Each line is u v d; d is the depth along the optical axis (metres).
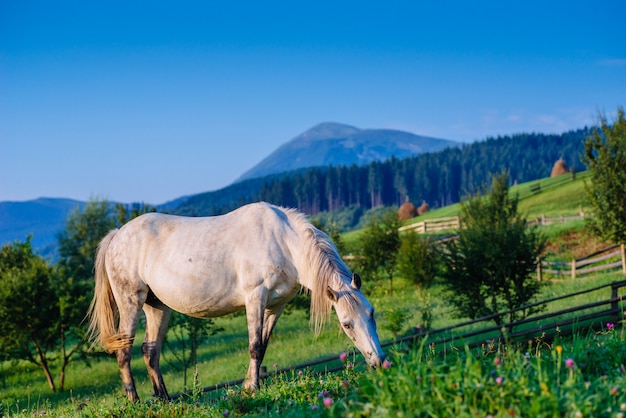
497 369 3.89
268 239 7.52
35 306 19.38
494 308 16.94
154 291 8.05
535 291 16.83
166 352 24.06
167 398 8.05
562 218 40.88
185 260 7.67
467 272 17.05
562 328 13.01
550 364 4.34
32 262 21.31
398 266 31.30
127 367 8.18
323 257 7.14
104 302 8.62
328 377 5.93
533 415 3.30
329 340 20.36
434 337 16.83
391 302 28.27
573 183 65.19
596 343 5.21
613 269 25.19
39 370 23.67
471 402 3.54
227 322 29.55
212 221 7.96
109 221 41.94
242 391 6.05
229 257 7.56
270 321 7.93
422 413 3.54
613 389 3.64
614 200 21.38
